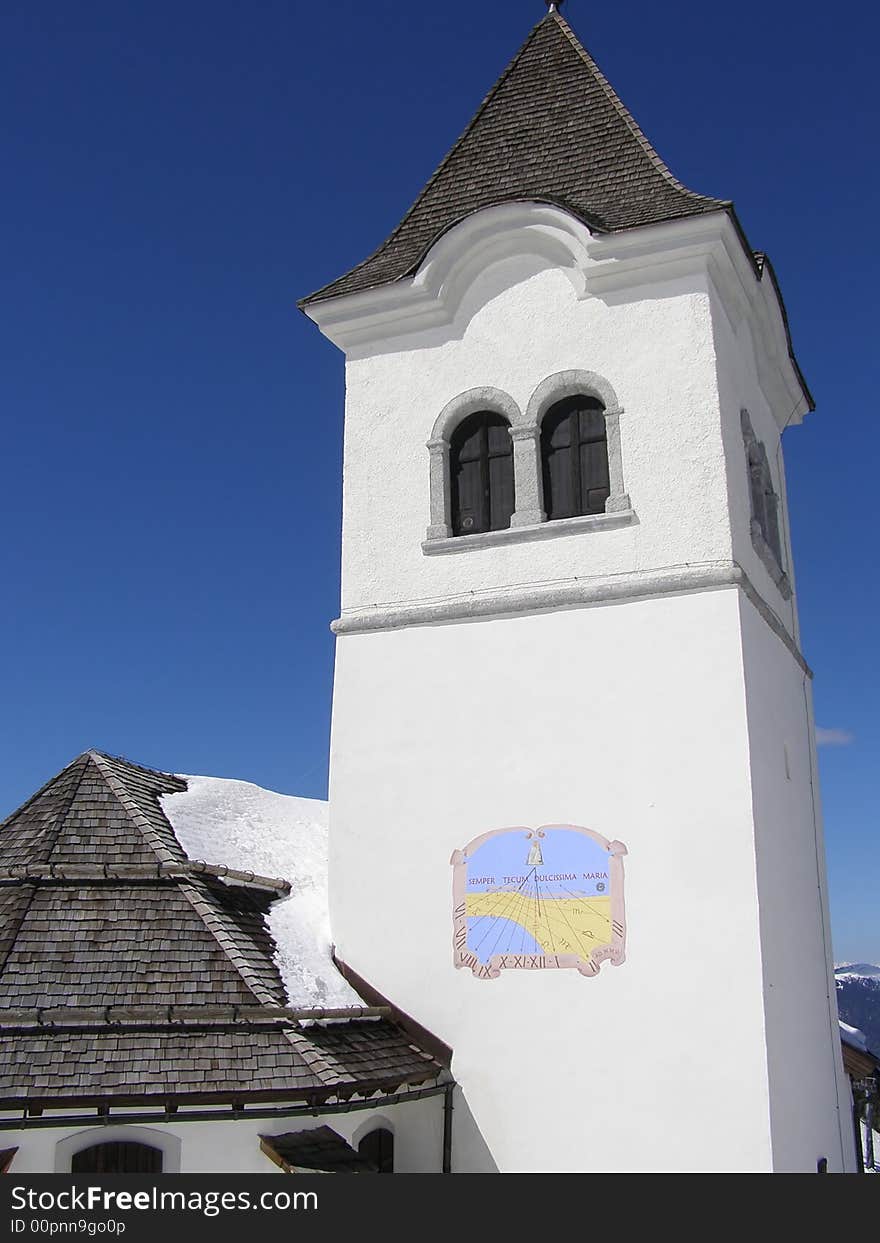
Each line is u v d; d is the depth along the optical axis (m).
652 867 17.11
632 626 18.19
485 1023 17.42
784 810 19.14
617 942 16.98
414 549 20.03
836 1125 19.86
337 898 18.86
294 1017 15.59
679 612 17.97
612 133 21.70
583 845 17.58
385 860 18.73
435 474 20.20
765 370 22.92
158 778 21.42
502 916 17.77
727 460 18.58
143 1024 14.81
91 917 16.36
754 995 16.14
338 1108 14.89
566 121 22.39
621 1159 16.20
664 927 16.81
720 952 16.45
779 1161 15.81
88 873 17.02
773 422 24.16
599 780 17.77
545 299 20.19
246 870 19.19
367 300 20.97
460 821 18.45
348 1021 16.75
